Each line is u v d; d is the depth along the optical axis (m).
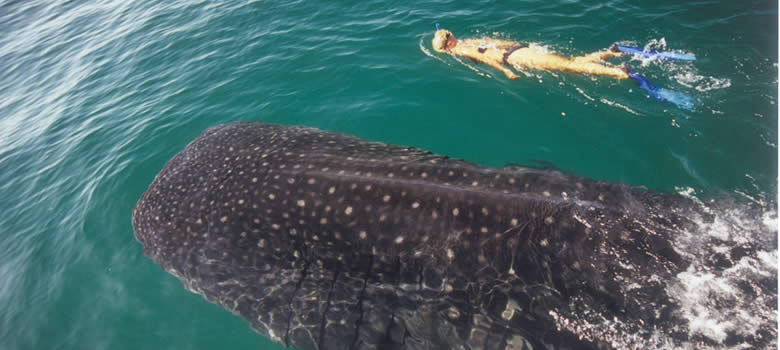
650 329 2.67
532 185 3.32
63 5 14.38
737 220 3.11
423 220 3.19
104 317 4.38
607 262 2.85
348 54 7.47
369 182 3.41
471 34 7.38
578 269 2.87
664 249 2.89
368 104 6.40
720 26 6.35
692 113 5.14
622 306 2.74
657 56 5.93
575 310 2.80
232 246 3.58
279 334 3.30
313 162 3.79
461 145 5.57
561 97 5.80
